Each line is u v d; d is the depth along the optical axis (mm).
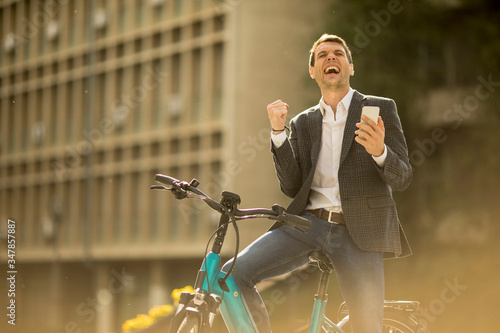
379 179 7758
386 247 7703
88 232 67625
